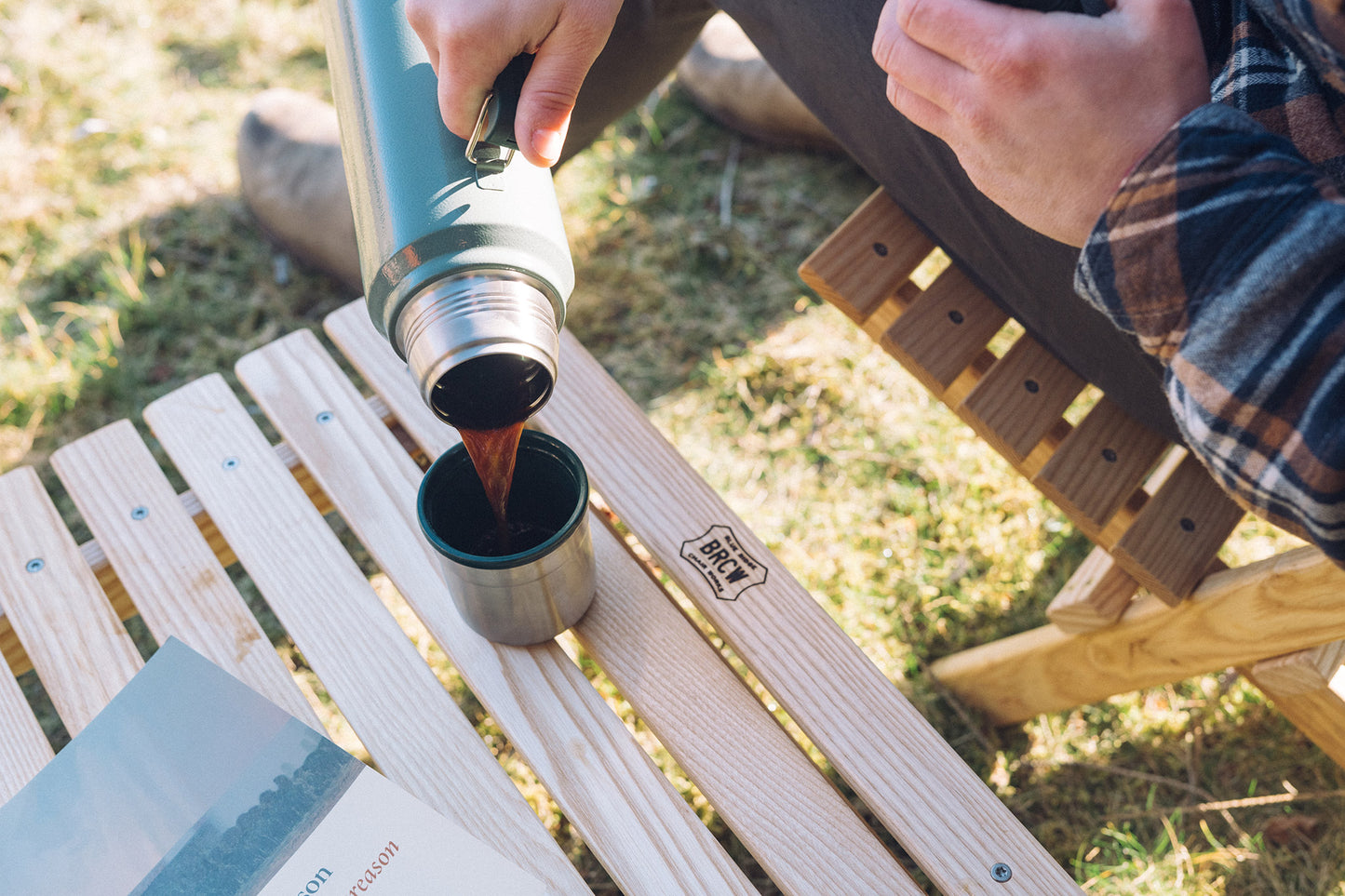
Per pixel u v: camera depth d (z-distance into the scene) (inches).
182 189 76.9
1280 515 23.5
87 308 70.0
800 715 33.2
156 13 88.5
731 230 73.5
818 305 69.7
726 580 36.1
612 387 40.9
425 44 30.0
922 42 25.3
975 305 40.3
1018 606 57.1
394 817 29.4
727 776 31.9
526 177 30.6
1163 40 24.3
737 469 63.2
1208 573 37.8
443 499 32.7
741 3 38.7
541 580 31.0
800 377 66.4
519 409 29.5
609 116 49.8
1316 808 49.9
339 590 36.0
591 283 71.1
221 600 35.9
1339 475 21.0
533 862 30.0
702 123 80.3
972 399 38.9
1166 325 23.7
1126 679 43.3
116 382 66.2
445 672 56.4
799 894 29.6
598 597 35.7
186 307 70.1
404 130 30.5
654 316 69.6
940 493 61.3
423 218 28.6
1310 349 21.1
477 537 34.6
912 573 58.4
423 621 35.2
